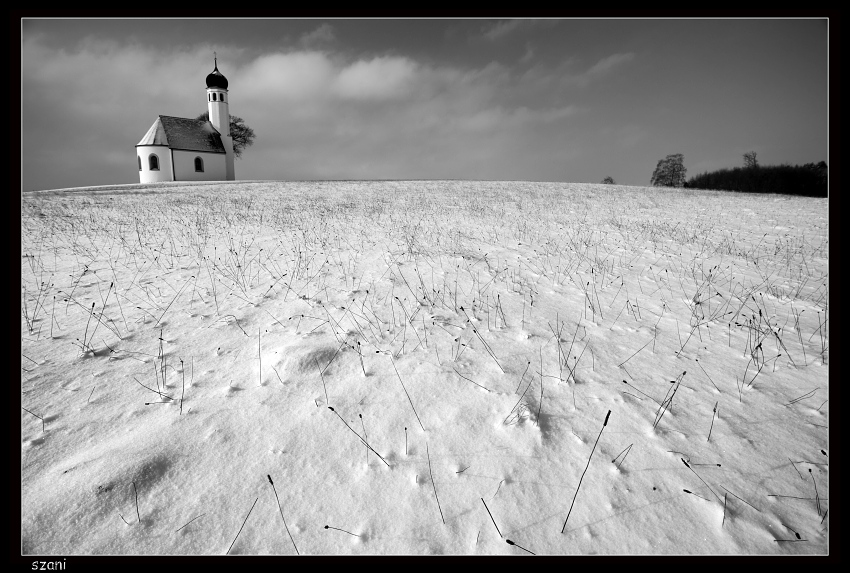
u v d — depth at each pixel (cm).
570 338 417
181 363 361
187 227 1011
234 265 643
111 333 413
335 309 470
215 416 296
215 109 5691
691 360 383
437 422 293
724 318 487
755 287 608
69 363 358
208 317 451
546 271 646
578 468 258
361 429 287
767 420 300
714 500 238
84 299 501
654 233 1013
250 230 957
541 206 1548
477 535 220
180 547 213
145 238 867
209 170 5450
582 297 537
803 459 265
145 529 221
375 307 477
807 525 225
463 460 263
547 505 236
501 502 237
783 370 368
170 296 511
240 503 235
